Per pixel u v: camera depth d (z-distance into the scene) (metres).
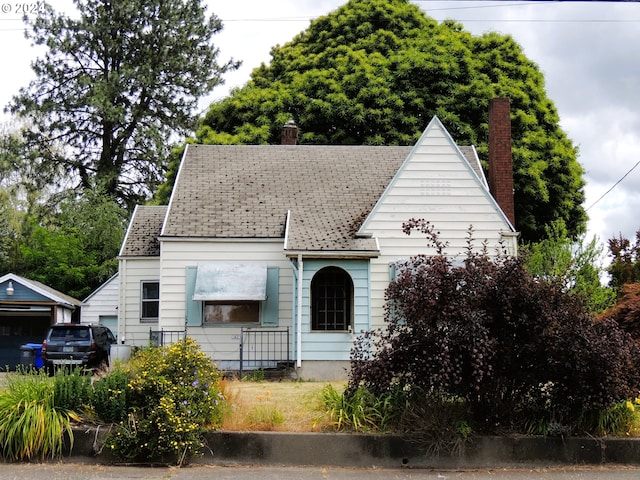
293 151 23.83
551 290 10.09
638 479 9.16
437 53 33.62
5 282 27.62
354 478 9.08
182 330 20.05
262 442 9.75
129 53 43.09
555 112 35.34
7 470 9.27
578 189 34.56
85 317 30.25
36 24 41.47
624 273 21.11
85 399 10.12
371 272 19.47
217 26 45.09
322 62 35.97
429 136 20.05
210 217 20.78
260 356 19.98
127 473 9.19
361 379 10.09
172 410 9.59
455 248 19.61
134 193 43.81
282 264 20.38
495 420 10.14
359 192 21.94
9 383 10.69
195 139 34.19
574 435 10.04
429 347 9.79
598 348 9.55
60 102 41.94
